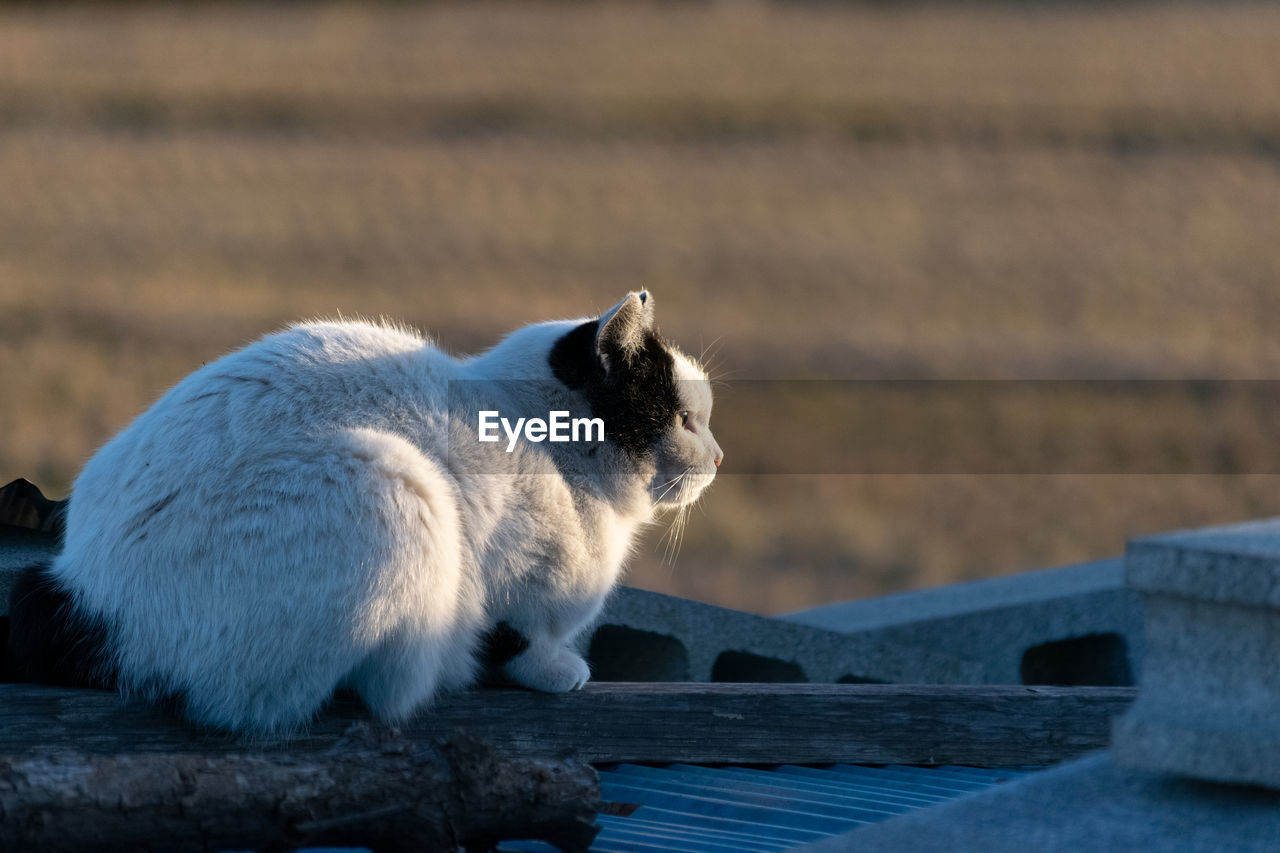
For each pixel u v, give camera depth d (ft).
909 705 16.51
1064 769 12.23
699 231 93.86
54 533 18.97
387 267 79.92
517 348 16.69
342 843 12.22
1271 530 12.09
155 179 106.11
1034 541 41.70
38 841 11.13
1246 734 10.91
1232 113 139.95
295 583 13.30
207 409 14.23
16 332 60.80
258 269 78.02
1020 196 107.04
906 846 10.84
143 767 11.57
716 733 16.11
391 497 13.60
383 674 14.07
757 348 63.26
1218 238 92.27
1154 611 11.63
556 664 15.85
